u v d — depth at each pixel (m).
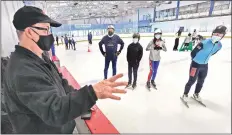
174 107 2.33
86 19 25.80
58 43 13.17
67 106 0.47
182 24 14.84
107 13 23.81
